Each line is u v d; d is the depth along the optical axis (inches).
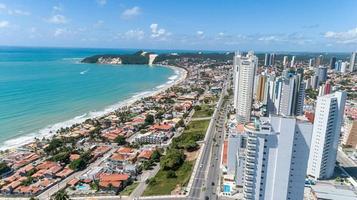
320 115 7672.2
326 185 7583.7
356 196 6983.3
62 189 7544.3
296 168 5162.4
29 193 7313.0
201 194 7273.6
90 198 7116.1
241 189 7406.5
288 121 4906.5
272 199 5172.2
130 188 7632.9
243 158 7352.4
